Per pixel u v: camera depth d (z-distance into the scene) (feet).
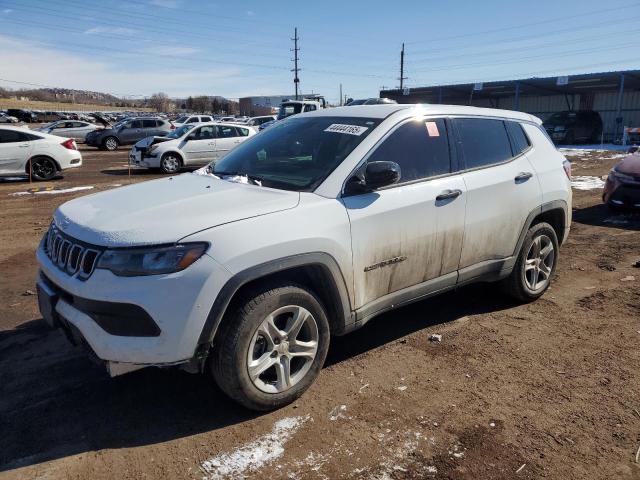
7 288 18.01
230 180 12.30
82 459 9.12
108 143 87.92
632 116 105.81
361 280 11.32
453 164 13.32
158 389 11.35
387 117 12.58
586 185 38.99
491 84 102.68
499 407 10.54
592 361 12.36
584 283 17.74
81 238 9.81
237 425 10.04
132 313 9.02
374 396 10.97
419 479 8.57
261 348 10.23
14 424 10.12
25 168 46.19
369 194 11.48
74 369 12.22
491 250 14.11
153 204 10.62
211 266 9.15
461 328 14.29
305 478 8.63
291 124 14.32
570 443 9.44
